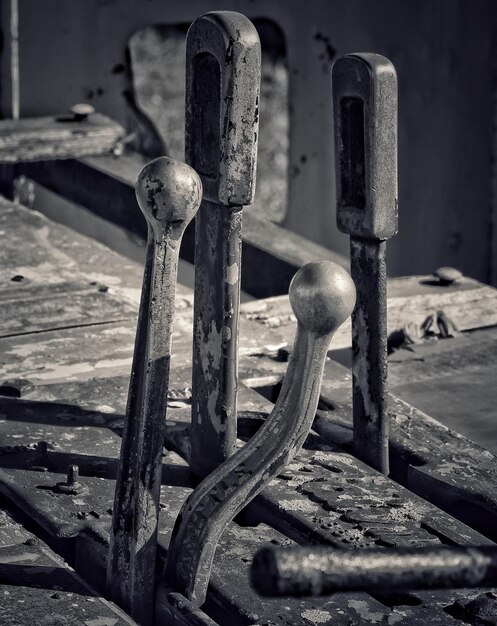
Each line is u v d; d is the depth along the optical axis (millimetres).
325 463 1778
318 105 5004
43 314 2459
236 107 1576
